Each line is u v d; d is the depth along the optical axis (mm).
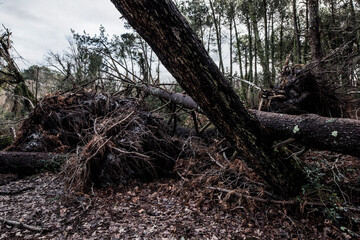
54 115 5621
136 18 1689
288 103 4293
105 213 3102
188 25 1852
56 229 2695
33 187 3984
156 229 2738
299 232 2674
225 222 2904
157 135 5086
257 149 2666
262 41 14000
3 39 8992
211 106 2305
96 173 4051
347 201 2980
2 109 9984
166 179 4445
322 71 4496
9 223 2736
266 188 3420
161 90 6281
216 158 4594
